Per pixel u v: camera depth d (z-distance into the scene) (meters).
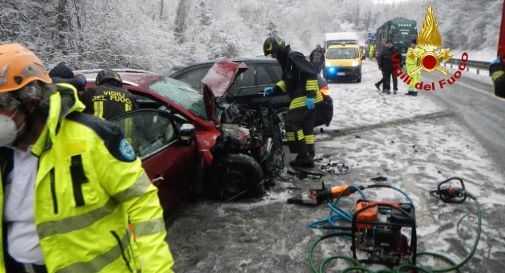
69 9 11.58
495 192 4.90
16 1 10.91
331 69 17.20
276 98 6.99
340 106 10.95
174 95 4.81
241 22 31.66
